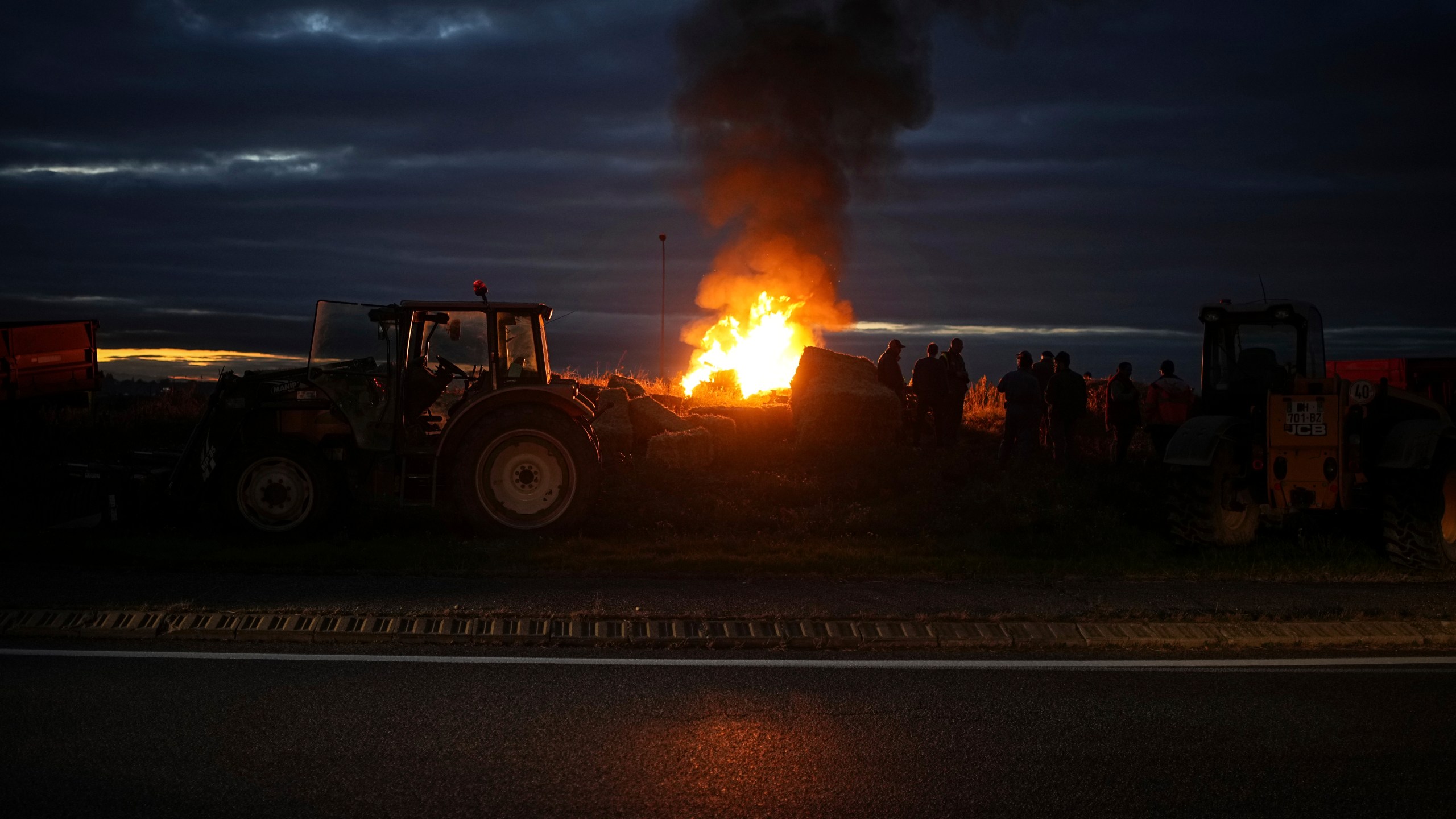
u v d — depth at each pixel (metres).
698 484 12.82
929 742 4.61
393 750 4.41
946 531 10.60
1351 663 5.98
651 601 7.01
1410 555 9.44
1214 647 6.30
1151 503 12.06
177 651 5.88
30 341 16.95
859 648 6.22
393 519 10.95
